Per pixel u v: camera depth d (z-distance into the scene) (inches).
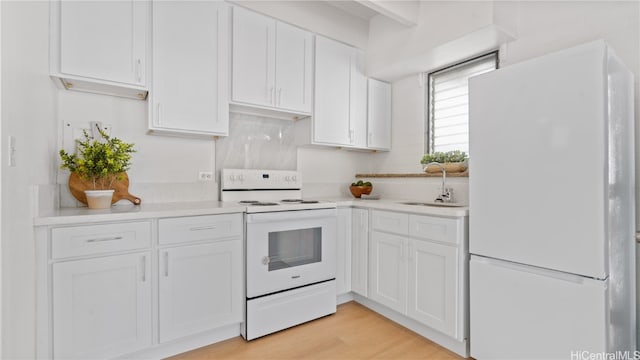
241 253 80.3
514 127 62.5
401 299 86.4
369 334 84.0
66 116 76.9
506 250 63.5
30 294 52.3
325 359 72.1
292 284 86.9
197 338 76.2
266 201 101.5
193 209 73.2
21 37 46.3
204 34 85.0
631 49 66.2
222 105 87.8
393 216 89.3
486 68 97.5
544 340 58.0
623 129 59.2
